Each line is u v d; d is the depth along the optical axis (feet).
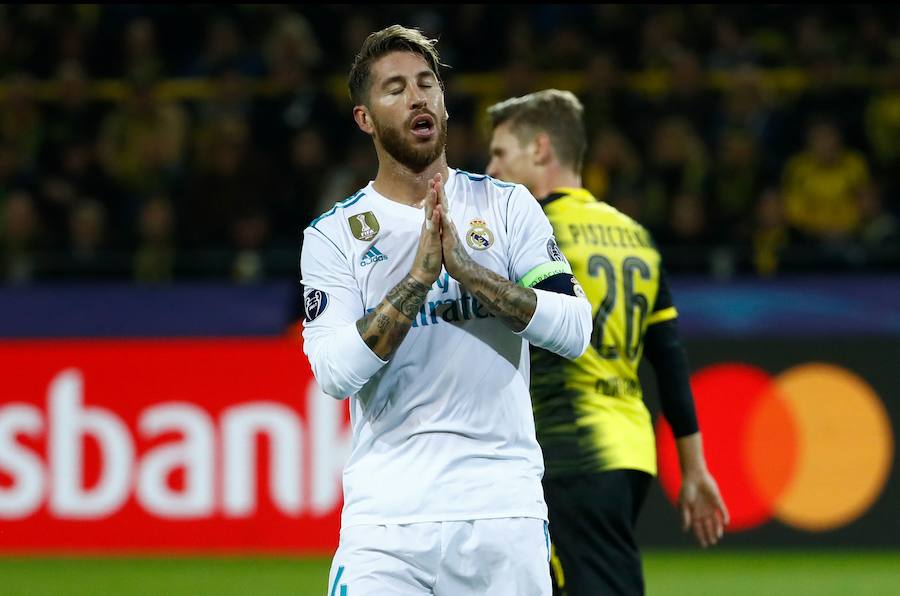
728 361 101.09
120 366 102.53
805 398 100.07
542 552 39.34
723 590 85.66
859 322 102.47
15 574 93.97
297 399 100.53
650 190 118.11
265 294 105.40
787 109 127.54
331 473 99.55
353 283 39.88
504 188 41.27
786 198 122.01
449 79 130.41
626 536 47.96
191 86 131.23
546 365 48.26
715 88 128.57
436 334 39.09
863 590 85.40
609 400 48.52
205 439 101.09
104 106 132.36
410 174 40.29
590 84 126.11
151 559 99.50
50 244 120.37
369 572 38.52
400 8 136.26
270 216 120.78
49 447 102.22
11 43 137.49
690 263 109.50
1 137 129.90
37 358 103.19
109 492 101.50
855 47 133.39
